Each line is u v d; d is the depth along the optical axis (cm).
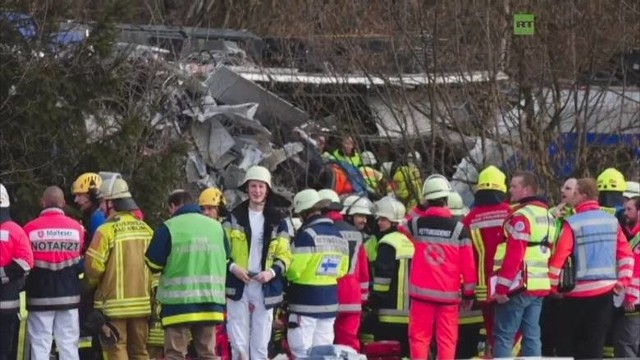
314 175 3600
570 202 2836
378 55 3806
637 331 2781
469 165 3706
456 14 3812
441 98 3741
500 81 3856
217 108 3562
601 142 3944
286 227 2619
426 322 2625
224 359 2712
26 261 2338
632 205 2805
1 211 2331
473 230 2694
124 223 2508
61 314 2455
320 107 3812
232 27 5091
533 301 2580
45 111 3225
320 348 2097
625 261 2675
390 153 3778
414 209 2898
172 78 3519
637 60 4125
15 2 3281
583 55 3869
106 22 3319
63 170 3259
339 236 2652
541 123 3803
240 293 2575
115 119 3397
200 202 2681
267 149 3594
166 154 3362
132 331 2522
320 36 3850
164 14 5047
